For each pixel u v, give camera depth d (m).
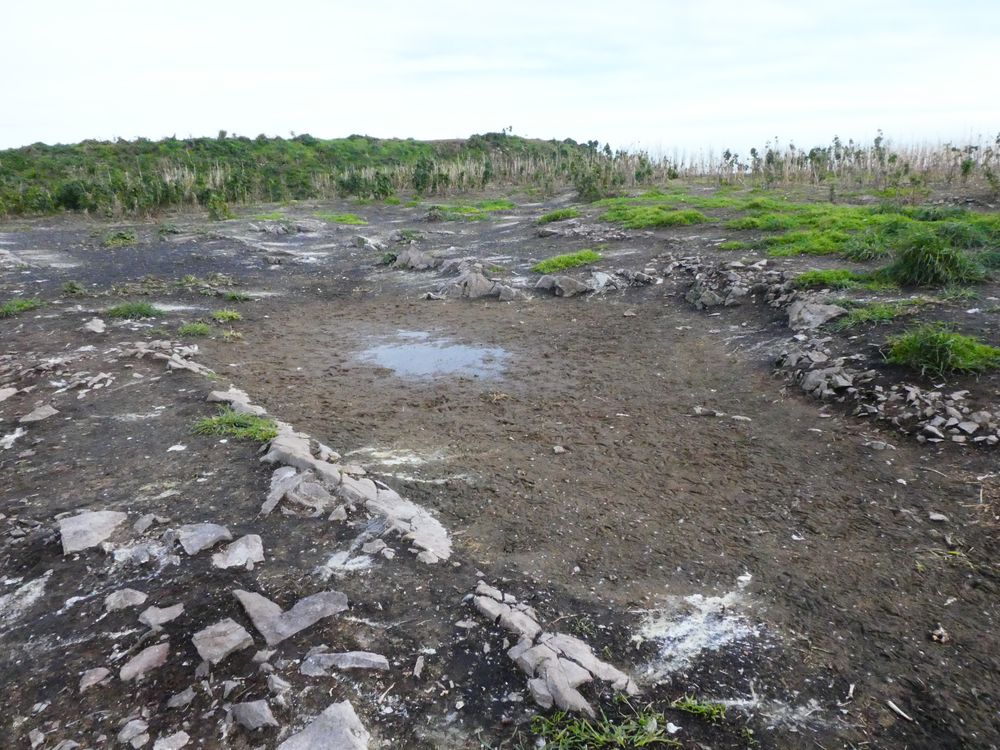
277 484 4.40
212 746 2.57
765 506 4.43
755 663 3.03
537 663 2.92
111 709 2.74
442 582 3.54
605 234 15.29
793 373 6.61
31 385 6.60
